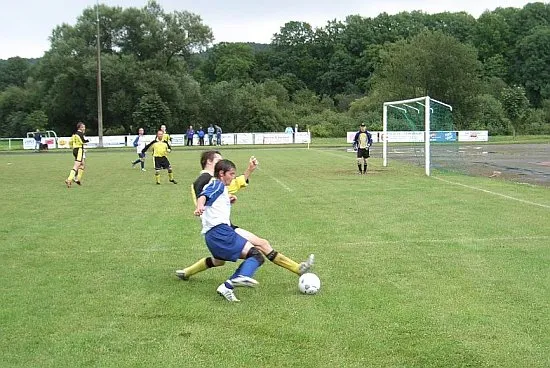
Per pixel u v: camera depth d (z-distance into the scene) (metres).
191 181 21.19
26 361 5.08
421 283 7.35
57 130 74.25
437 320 5.98
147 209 14.08
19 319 6.14
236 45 110.50
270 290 7.15
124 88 70.31
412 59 72.31
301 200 15.29
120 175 23.89
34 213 13.55
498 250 9.12
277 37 115.62
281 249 9.41
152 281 7.63
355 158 33.22
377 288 7.15
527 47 99.62
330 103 92.69
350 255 8.94
